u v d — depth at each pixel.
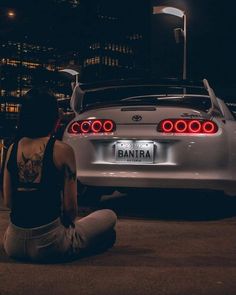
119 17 141.38
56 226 3.23
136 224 5.01
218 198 5.85
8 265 3.34
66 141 5.44
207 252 3.80
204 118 5.09
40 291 2.81
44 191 3.19
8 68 141.62
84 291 2.81
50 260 3.32
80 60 142.12
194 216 5.57
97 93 6.16
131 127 5.18
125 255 3.66
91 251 3.60
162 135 5.08
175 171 5.04
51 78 144.62
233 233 4.58
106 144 5.25
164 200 7.00
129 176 5.13
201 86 5.54
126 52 141.75
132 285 2.93
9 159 3.25
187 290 2.85
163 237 4.37
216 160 5.04
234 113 6.26
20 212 3.23
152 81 5.62
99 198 6.27
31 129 3.22
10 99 139.88
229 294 2.78
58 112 3.29
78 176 5.34
